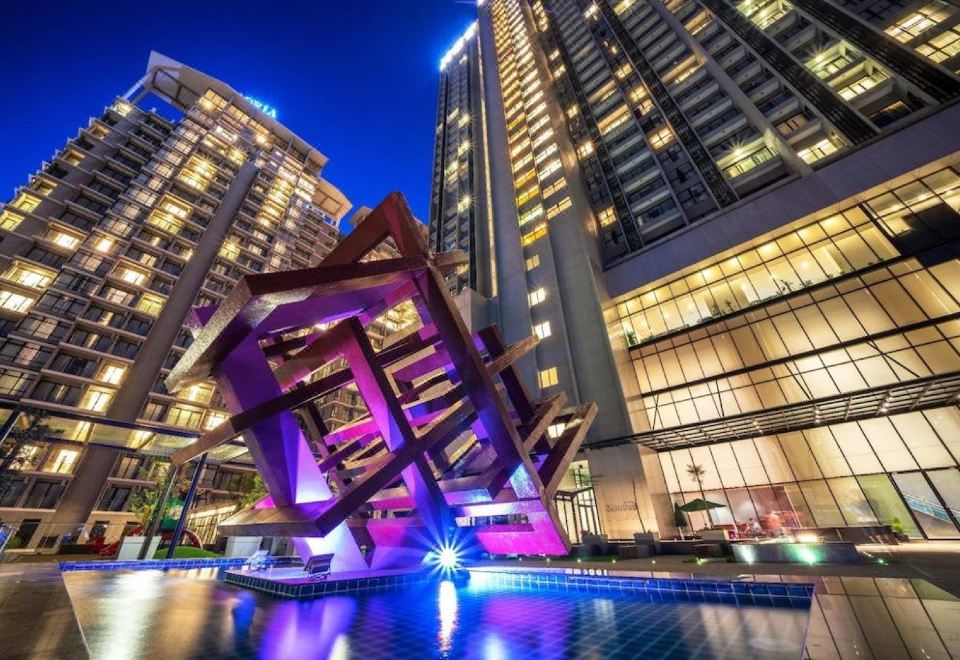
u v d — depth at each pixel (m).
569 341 30.30
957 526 17.25
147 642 4.18
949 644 3.79
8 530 13.34
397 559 9.36
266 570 9.91
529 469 8.30
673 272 29.41
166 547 20.89
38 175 49.09
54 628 3.96
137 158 58.06
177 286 51.69
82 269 45.56
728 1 40.12
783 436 22.39
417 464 8.20
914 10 27.62
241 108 79.00
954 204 21.27
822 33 31.95
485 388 8.49
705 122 35.72
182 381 7.93
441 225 53.88
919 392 15.90
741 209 27.94
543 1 66.31
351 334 8.43
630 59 45.53
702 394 25.81
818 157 27.16
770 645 4.04
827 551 11.95
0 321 40.12
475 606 6.38
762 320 25.17
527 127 48.25
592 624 5.17
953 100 22.62
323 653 4.02
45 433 35.94
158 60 74.31
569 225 35.62
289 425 7.73
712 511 22.97
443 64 82.12
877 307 21.80
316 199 91.62
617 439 22.75
